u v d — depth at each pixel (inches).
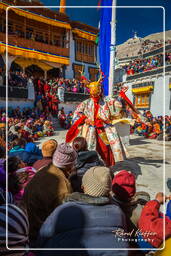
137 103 816.3
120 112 208.2
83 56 922.1
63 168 84.9
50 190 79.7
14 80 654.5
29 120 527.2
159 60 745.6
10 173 98.5
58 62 832.9
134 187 76.4
